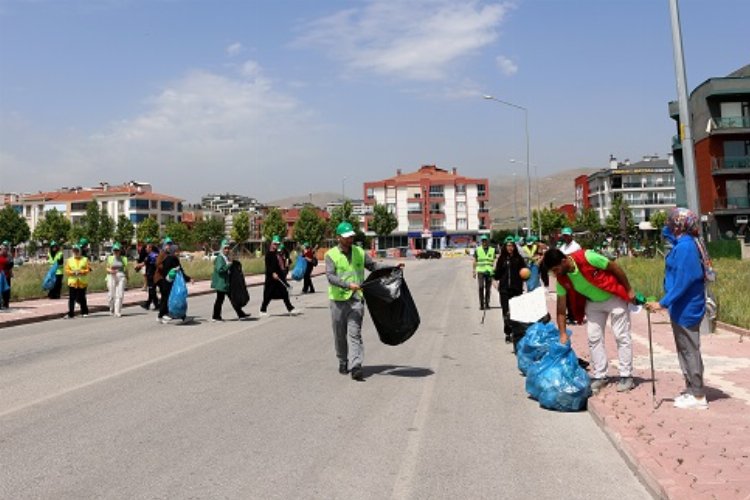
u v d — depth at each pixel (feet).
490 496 14.64
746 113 182.60
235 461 17.07
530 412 22.17
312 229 369.09
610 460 17.04
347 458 17.31
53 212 378.53
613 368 28.02
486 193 393.70
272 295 56.70
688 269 19.97
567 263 22.89
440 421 21.02
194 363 32.19
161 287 51.72
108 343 40.11
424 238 389.60
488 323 50.11
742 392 22.90
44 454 17.74
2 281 62.18
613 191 350.02
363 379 27.89
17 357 34.88
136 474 16.12
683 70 39.52
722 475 14.51
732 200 181.27
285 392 25.40
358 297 28.12
